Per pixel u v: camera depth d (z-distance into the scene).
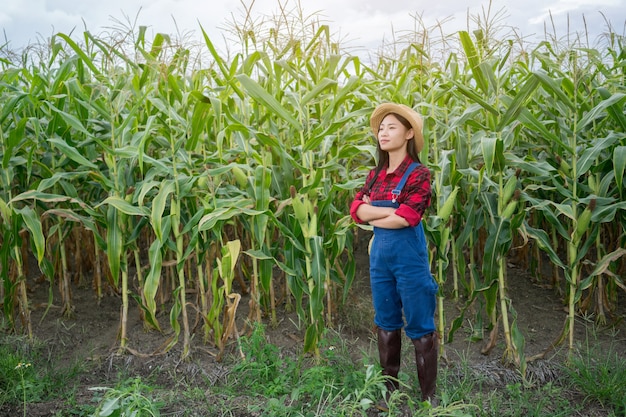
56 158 4.03
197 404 2.96
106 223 3.43
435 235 3.26
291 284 3.43
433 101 3.41
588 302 4.05
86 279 5.21
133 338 3.88
